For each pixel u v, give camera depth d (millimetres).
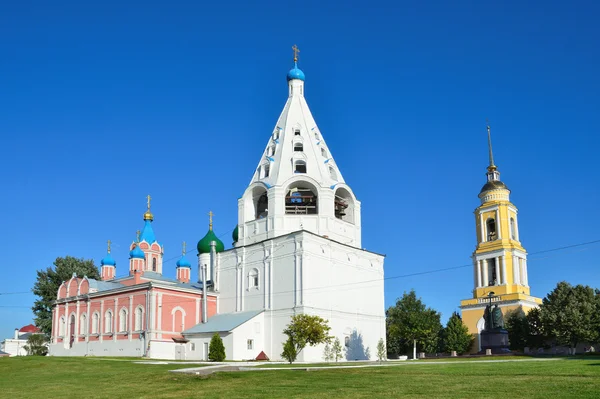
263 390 30750
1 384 40000
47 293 103312
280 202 70000
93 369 46188
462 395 25531
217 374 37844
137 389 34031
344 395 27547
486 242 93625
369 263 73875
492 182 96250
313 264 65250
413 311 83500
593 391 24344
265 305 66938
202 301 72438
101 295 77062
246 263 70938
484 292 90938
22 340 119500
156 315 68375
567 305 76000
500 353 68000
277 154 73875
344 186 73750
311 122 77188
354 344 68562
